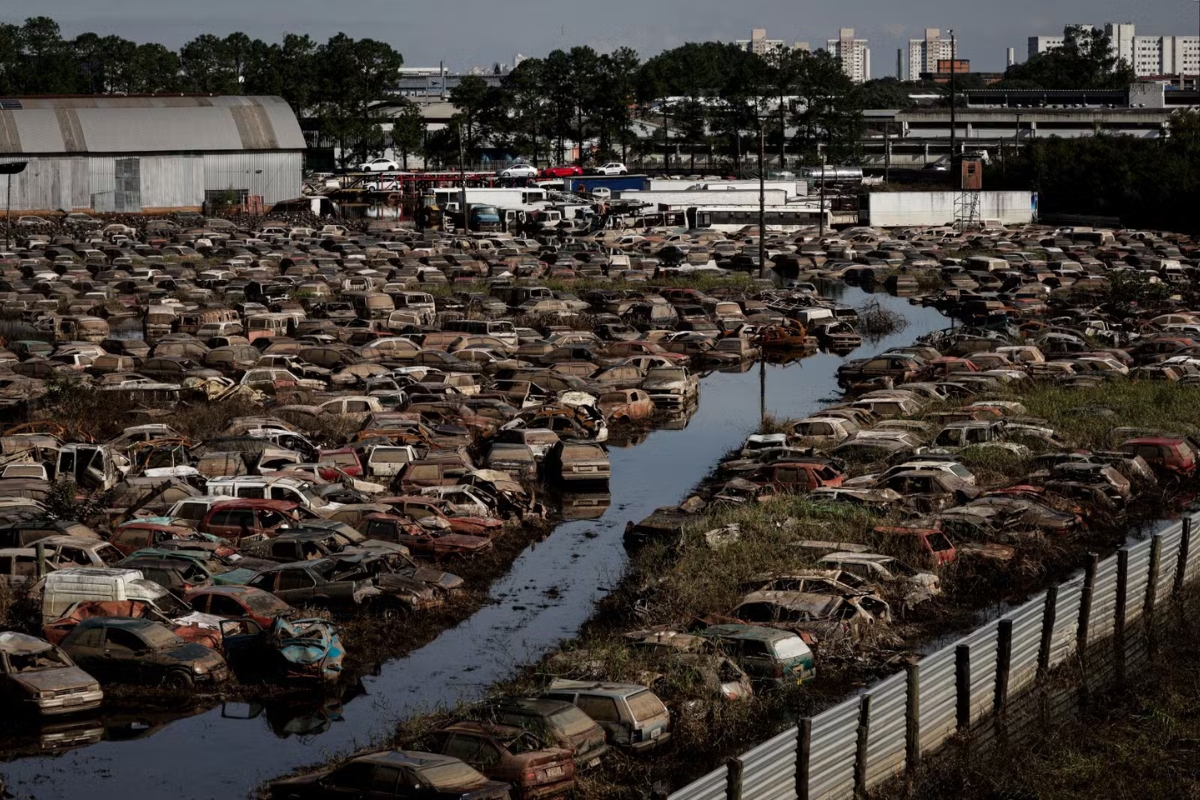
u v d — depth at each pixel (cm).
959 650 2608
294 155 15475
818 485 4319
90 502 4056
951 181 17625
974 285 10388
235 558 3541
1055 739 2578
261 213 15038
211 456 4488
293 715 2791
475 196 15038
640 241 12838
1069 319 8162
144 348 6869
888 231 14362
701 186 16350
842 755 2295
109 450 4388
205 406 5594
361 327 7656
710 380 7088
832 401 6372
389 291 9350
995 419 5231
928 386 6028
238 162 15225
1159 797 2400
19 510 3819
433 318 8162
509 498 4291
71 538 3503
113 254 10888
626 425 5891
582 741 2466
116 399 5547
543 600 3541
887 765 2409
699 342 7644
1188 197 14912
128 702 2842
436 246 12119
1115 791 2411
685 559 3566
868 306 9706
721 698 2731
